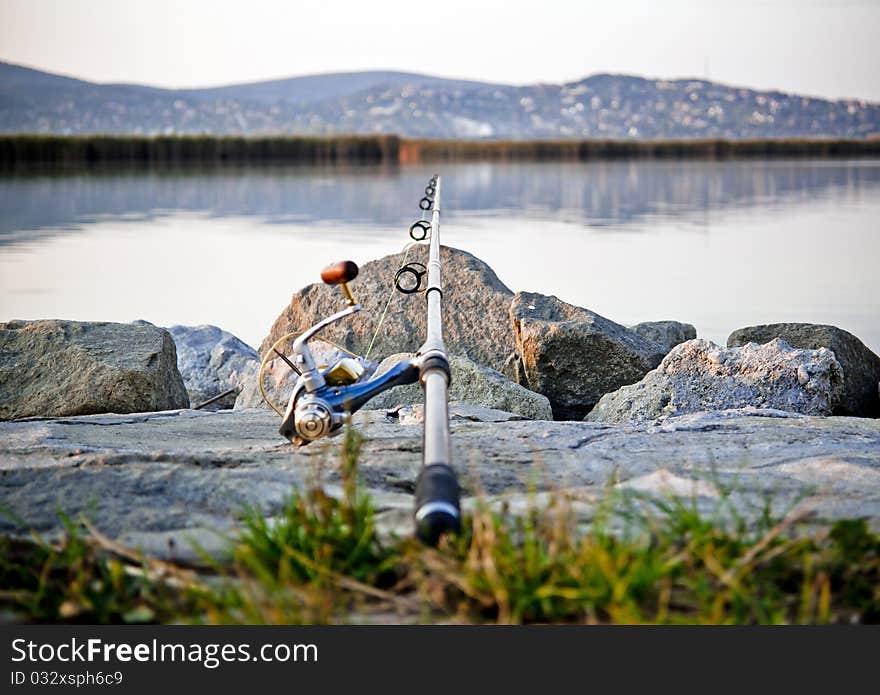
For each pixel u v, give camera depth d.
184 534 3.12
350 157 76.56
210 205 33.06
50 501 3.39
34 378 6.99
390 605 2.63
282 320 9.22
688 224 25.69
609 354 8.08
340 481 3.66
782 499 3.38
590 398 8.16
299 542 2.84
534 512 2.92
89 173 55.12
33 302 14.95
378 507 3.29
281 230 24.69
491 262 18.53
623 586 2.47
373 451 4.15
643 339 8.70
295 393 4.26
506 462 3.98
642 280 16.47
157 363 7.14
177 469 3.67
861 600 2.59
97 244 22.12
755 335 8.51
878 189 39.31
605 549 2.64
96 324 7.48
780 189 40.03
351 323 8.82
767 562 2.75
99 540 2.94
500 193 39.78
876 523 3.08
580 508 3.22
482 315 8.78
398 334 8.71
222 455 3.97
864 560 2.72
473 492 3.56
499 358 8.56
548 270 17.58
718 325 12.86
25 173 54.44
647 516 3.00
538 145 94.94
